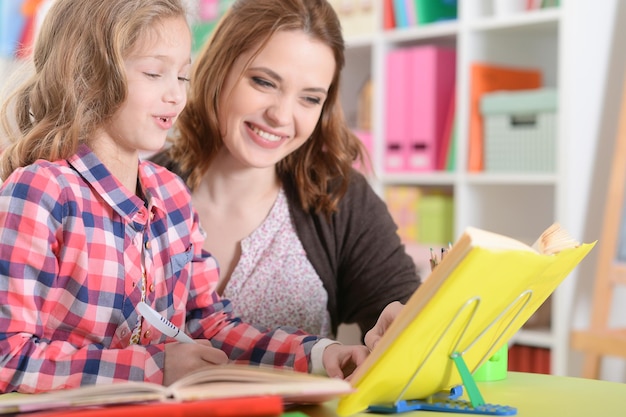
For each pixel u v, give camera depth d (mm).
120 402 906
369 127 3715
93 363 1174
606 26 3170
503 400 1163
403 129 3523
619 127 3033
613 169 3027
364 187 1926
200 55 1743
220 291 1825
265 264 1812
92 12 1277
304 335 1349
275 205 1843
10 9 3777
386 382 1047
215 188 1812
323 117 1809
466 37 3328
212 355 1201
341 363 1248
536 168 3186
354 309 1903
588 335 2941
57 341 1192
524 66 3527
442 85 3441
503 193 3449
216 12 3832
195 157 1782
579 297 3158
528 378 1334
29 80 1346
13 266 1168
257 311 1809
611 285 3014
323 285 1863
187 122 1764
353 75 3828
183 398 894
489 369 1303
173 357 1196
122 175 1332
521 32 3414
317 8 1678
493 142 3301
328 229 1859
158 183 1457
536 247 1135
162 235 1403
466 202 3354
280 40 1626
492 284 1018
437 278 967
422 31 3449
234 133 1678
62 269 1235
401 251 1916
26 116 1354
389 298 1843
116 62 1255
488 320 1110
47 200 1209
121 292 1301
